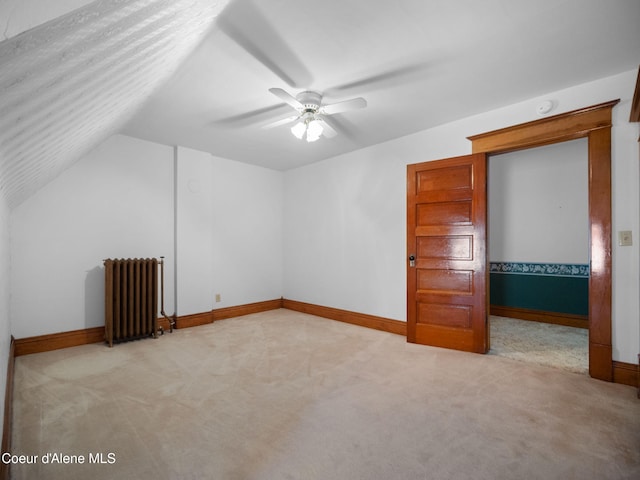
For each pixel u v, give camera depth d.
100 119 1.91
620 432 1.67
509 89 2.44
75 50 0.75
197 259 3.96
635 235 2.21
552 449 1.54
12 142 1.06
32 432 1.66
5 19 0.48
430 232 3.15
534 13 1.61
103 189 3.29
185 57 1.87
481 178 2.89
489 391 2.15
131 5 0.74
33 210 2.88
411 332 3.23
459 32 1.76
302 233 4.75
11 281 2.68
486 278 2.91
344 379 2.35
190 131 3.29
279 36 1.77
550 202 4.17
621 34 1.78
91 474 1.36
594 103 2.33
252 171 4.69
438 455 1.50
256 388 2.20
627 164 2.23
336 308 4.25
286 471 1.39
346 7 1.55
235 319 4.29
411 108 2.77
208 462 1.44
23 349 2.80
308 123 2.45
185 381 2.31
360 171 3.96
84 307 3.15
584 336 3.52
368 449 1.54
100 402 1.99
